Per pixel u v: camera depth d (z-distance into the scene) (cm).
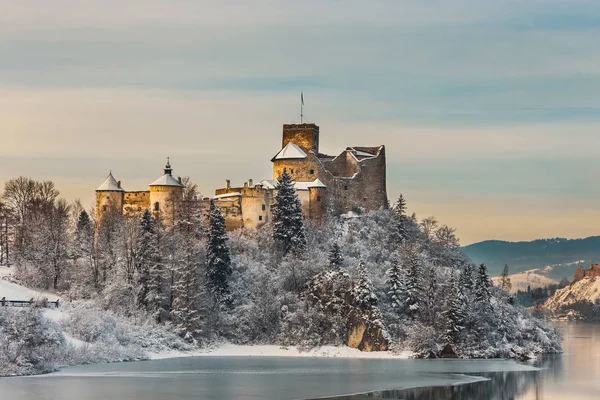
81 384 12619
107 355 15700
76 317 16425
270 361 16388
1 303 15638
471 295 18675
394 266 19025
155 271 18588
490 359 17262
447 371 15038
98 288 19338
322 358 17050
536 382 13688
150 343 17050
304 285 19438
